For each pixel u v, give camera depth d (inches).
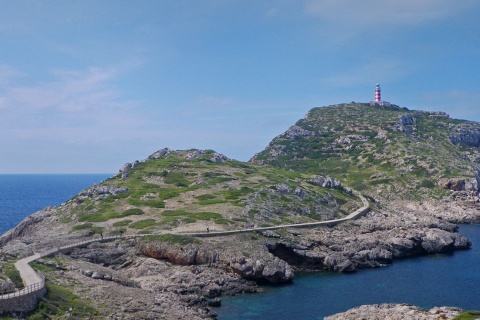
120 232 4564.5
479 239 6033.5
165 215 5039.4
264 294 3503.9
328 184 7150.6
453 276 4067.4
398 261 4739.2
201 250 3959.2
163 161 7445.9
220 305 3221.0
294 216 5413.4
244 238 4338.1
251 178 6643.7
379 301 3324.3
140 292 2987.2
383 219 5944.9
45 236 4633.4
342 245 4589.1
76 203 5733.3
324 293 3526.1
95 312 2405.3
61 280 2792.8
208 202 5472.4
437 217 7180.1
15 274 2696.9
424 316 2491.4
